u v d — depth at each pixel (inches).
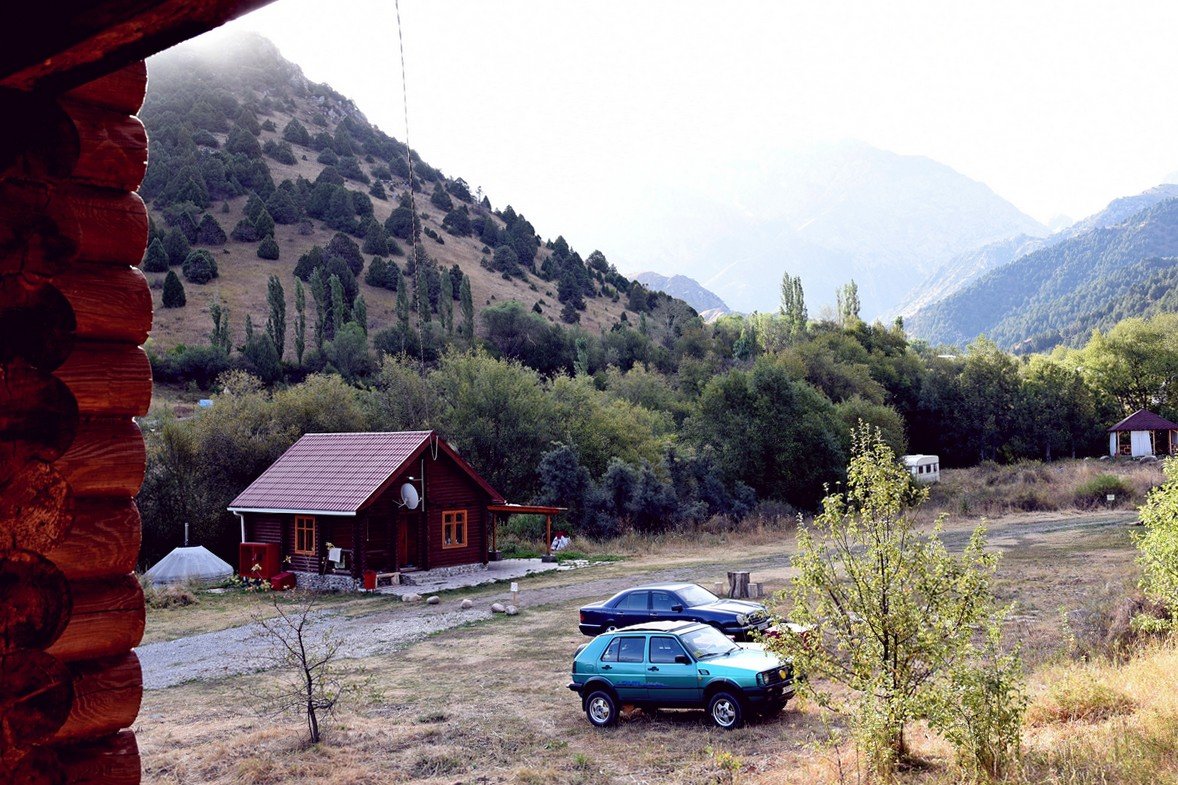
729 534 1987.0
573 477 2028.8
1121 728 434.0
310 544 1492.4
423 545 1519.4
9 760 121.8
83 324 132.8
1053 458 3767.2
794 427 2354.8
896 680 454.0
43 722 123.9
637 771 517.0
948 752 471.8
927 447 3850.9
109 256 137.4
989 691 421.7
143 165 141.0
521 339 4603.8
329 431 2047.2
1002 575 1198.9
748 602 863.1
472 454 2256.4
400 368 2404.0
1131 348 4151.1
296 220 6314.0
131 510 137.9
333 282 4490.7
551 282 7135.8
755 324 5679.1
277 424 1932.8
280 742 607.5
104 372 134.8
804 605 473.7
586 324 6274.6
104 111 138.6
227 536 1754.4
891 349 4436.5
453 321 4884.4
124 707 133.2
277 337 4119.1
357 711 694.5
